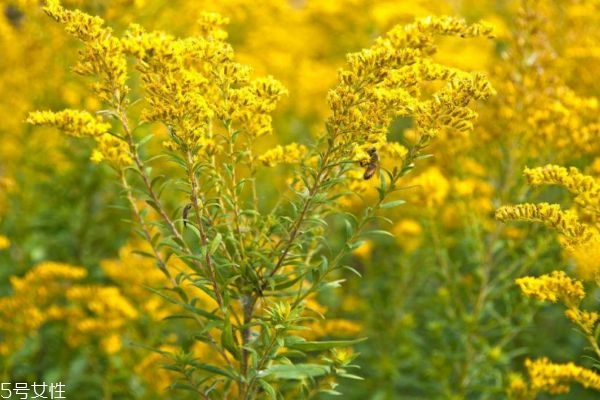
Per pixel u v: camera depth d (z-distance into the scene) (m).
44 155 9.09
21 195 9.16
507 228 7.63
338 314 9.11
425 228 8.01
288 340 4.57
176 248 4.71
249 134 5.05
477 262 7.52
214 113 4.81
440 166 7.68
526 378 8.36
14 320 7.54
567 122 6.90
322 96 11.83
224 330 4.58
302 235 4.85
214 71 4.80
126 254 8.07
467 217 7.64
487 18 12.43
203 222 4.82
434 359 7.47
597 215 4.63
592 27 8.83
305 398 5.00
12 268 8.83
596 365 4.73
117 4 8.04
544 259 7.08
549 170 4.64
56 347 8.32
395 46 5.09
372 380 8.35
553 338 8.79
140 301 7.95
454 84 4.43
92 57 4.54
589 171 6.77
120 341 7.84
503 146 7.50
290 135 11.33
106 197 9.06
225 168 4.69
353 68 4.43
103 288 7.82
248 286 4.79
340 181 4.62
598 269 4.48
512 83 7.37
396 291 8.91
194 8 8.84
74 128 5.16
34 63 9.20
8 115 9.37
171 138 4.46
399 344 8.52
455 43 12.23
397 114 4.54
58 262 9.00
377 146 4.72
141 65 4.46
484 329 7.33
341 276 9.53
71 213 8.98
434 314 8.39
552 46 8.56
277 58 11.74
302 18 12.20
